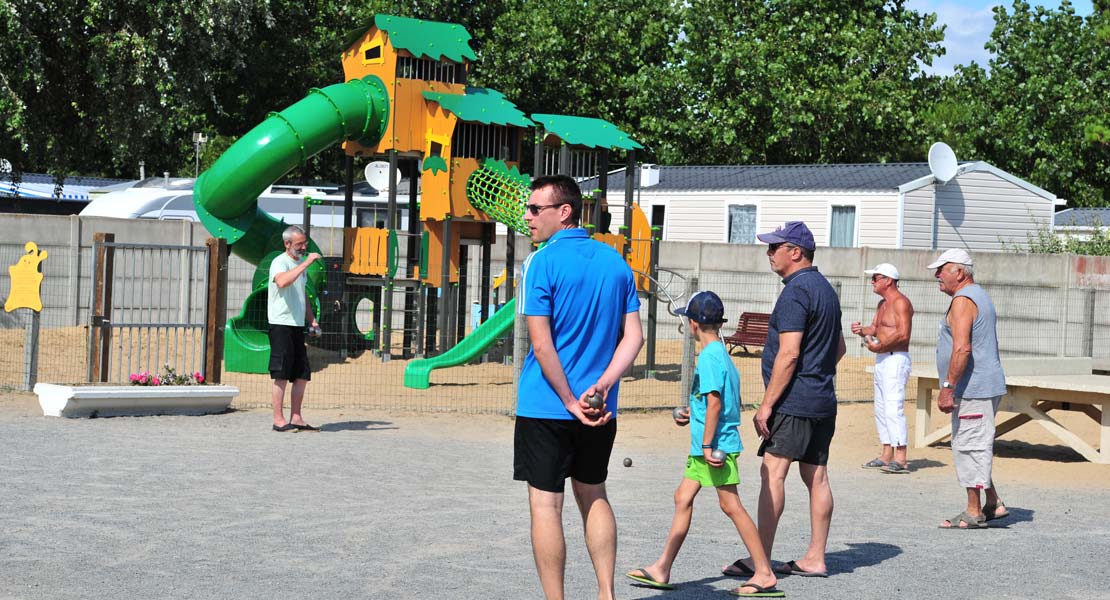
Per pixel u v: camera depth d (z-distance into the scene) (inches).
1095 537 326.3
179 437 480.7
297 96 1702.8
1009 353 942.4
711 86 1573.6
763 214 1134.4
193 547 281.0
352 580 252.4
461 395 664.4
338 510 334.3
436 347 838.5
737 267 974.4
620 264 223.0
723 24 1608.0
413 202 874.1
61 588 238.8
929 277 937.5
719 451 248.4
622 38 1644.9
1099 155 1770.4
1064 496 404.5
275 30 1608.0
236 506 335.3
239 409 586.2
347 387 681.0
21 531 291.9
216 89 1621.6
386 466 424.8
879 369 459.8
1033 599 252.4
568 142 753.0
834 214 1099.3
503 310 708.0
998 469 466.3
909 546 308.5
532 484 217.0
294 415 514.9
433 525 316.5
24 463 398.6
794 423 262.5
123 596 233.9
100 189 1523.1
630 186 774.5
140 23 1066.7
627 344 221.1
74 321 863.1
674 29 1638.8
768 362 268.4
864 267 923.4
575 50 1657.2
